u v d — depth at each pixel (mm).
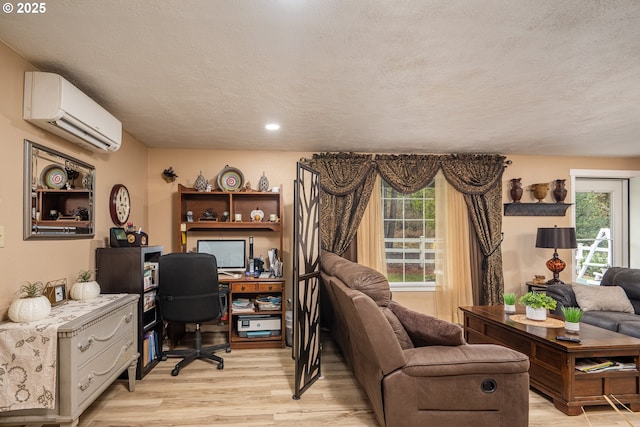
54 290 2408
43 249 2334
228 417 2445
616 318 3496
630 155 4992
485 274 4742
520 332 2938
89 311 2250
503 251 4902
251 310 3963
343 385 2971
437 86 2568
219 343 4078
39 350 1891
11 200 2045
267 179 4383
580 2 1614
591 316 3670
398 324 2266
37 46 1998
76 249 2727
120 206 3482
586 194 5113
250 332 3934
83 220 2811
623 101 2875
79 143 2682
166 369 3297
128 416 2445
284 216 4625
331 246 4516
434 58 2152
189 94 2703
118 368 2535
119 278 2998
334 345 4035
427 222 4945
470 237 4797
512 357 2061
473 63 2217
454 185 4707
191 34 1876
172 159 4461
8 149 2018
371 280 2412
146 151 4383
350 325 2535
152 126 3531
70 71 2309
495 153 4863
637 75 2393
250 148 4488
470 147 4488
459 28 1828
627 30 1848
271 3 1618
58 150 2502
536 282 4699
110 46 2000
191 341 4117
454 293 4684
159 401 2664
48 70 2287
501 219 4816
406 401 2035
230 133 3801
